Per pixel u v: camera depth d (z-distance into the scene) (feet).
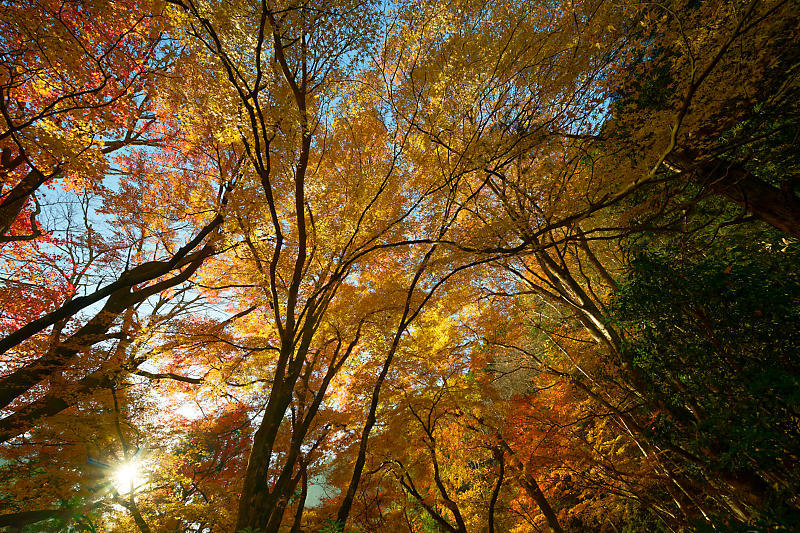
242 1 15.53
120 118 23.95
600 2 20.43
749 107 18.74
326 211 27.61
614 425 28.99
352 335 30.14
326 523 19.94
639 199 25.50
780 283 13.88
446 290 29.68
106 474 25.38
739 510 18.34
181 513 27.07
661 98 22.41
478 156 22.62
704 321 14.92
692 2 20.85
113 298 33.96
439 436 32.71
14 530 23.98
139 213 35.50
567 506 41.19
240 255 28.19
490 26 23.54
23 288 30.63
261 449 20.35
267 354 30.63
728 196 20.54
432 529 39.01
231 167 32.37
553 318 40.68
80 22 21.65
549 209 23.27
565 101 23.41
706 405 15.24
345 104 23.82
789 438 11.98
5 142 27.12
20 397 28.12
